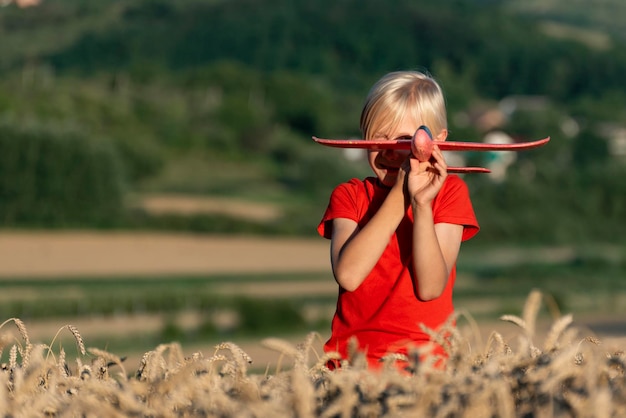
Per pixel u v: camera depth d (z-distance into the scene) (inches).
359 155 4365.2
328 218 147.7
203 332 1174.3
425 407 81.0
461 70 7701.8
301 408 82.2
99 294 1443.2
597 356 92.5
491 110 5575.8
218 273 1950.1
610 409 78.8
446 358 101.2
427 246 129.6
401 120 145.7
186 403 88.4
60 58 6688.0
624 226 3385.8
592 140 4803.2
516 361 95.7
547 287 1809.8
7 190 2669.8
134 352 824.3
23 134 2719.0
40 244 2305.6
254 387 89.7
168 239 2581.2
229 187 3654.0
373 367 134.6
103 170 2815.0
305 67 7519.7
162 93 4507.9
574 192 3459.6
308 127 4813.0
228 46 7637.8
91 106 3848.4
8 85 3836.1
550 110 5128.0
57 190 2731.3
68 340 1014.4
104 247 2330.2
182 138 4065.0
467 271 2175.2
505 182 3378.4
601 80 7559.1
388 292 138.9
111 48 7165.4
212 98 4522.6
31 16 7214.6
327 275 1978.3
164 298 1418.6
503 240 3154.5
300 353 97.6
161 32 7829.7
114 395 91.0
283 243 2677.2
